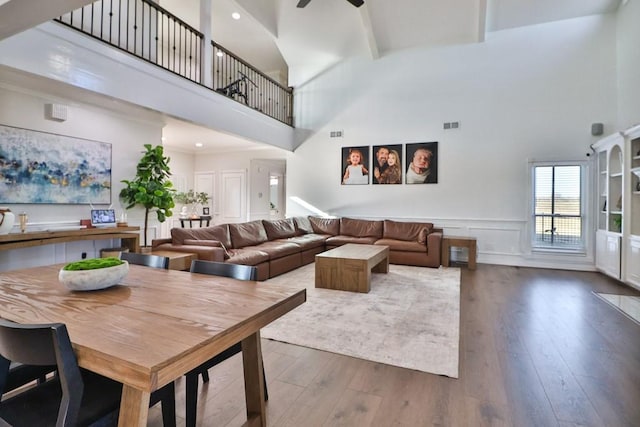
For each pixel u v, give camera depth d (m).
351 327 2.99
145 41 5.34
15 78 3.24
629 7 4.99
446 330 2.94
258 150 8.40
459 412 1.82
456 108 6.36
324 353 2.52
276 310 1.39
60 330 0.97
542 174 5.84
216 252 4.02
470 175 6.27
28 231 3.54
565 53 5.68
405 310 3.45
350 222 6.89
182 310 1.30
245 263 4.28
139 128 5.08
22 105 3.71
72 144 4.23
